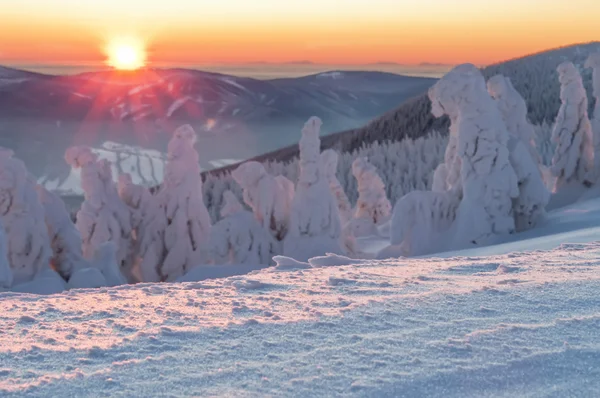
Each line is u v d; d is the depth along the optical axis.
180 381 3.23
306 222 18.95
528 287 5.34
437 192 19.47
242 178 19.73
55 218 17.16
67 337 4.31
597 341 3.70
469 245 18.55
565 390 3.01
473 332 3.91
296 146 140.75
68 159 19.42
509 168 18.84
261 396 3.00
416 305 4.82
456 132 20.17
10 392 3.09
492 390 3.04
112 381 3.21
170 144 20.72
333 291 5.98
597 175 22.98
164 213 20.58
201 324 4.58
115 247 17.36
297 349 3.75
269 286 6.58
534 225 19.44
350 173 60.91
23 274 15.85
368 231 22.97
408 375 3.22
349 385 3.12
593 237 13.44
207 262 18.50
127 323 4.72
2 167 15.75
